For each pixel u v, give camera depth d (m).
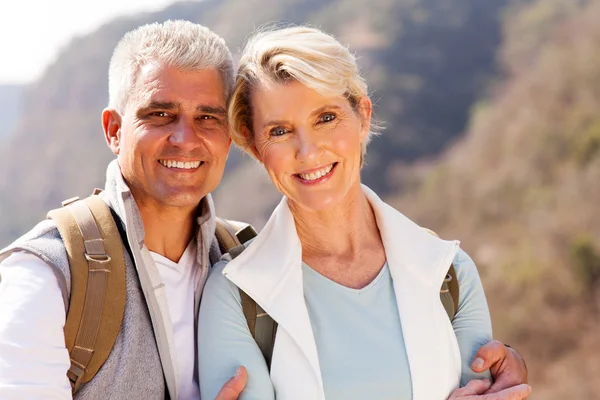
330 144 2.03
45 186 54.19
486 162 26.11
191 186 2.19
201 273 2.24
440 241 2.19
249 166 38.31
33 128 60.88
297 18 50.97
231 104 2.13
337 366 2.00
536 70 27.22
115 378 2.01
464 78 41.44
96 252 2.05
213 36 2.30
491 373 2.14
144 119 2.20
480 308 2.19
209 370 2.02
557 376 14.75
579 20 26.56
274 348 2.01
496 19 44.59
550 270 17.45
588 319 15.88
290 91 2.00
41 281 1.98
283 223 2.14
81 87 59.44
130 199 2.13
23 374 1.89
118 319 2.03
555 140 22.91
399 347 2.04
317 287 2.10
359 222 2.16
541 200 21.05
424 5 46.78
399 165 36.44
